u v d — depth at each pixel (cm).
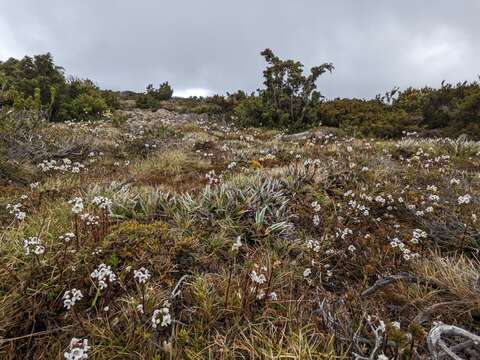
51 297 268
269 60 1834
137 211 457
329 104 1945
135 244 348
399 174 694
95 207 429
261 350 229
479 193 556
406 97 1938
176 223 418
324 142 1152
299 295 308
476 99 1373
